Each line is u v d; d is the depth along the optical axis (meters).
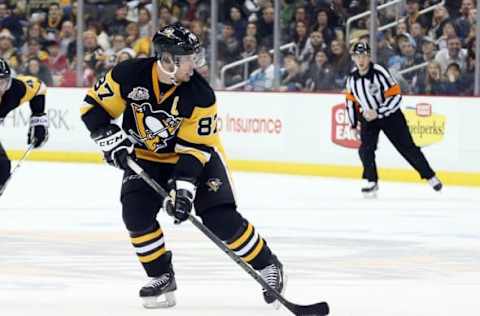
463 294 12.66
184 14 31.34
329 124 26.72
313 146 26.95
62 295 12.28
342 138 26.53
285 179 26.12
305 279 13.64
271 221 19.14
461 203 22.05
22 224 18.52
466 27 27.83
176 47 10.20
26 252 15.62
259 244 11.05
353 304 11.92
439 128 25.36
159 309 11.44
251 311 11.38
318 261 15.10
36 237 17.08
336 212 20.48
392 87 22.52
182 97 10.50
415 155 22.84
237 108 27.92
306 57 29.66
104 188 23.86
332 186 24.73
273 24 29.88
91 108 10.73
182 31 10.28
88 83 32.75
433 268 14.62
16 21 33.38
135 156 11.01
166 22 31.56
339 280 13.59
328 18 29.38
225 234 10.91
